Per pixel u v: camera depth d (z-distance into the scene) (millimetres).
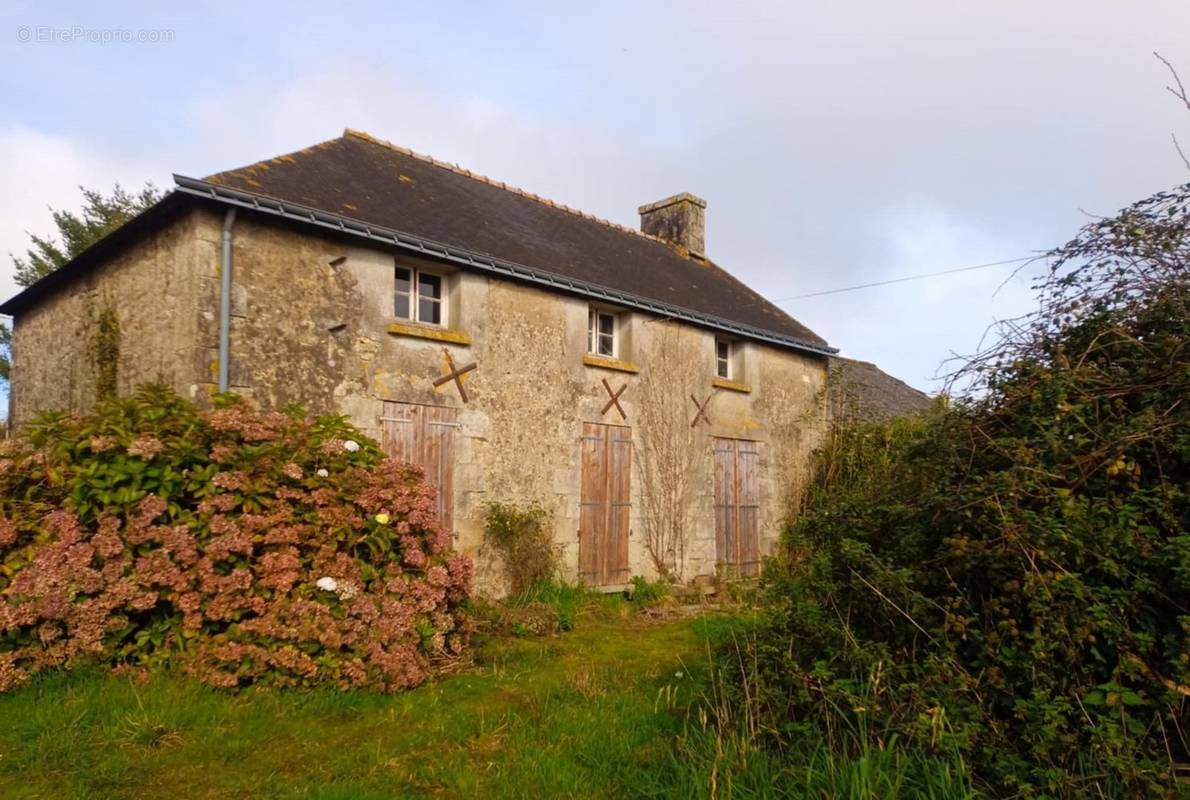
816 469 12586
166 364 6523
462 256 7758
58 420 4816
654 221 15000
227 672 4332
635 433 9797
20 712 3752
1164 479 2924
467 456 7926
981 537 3166
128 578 4328
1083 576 2896
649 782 3270
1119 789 2516
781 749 3268
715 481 10883
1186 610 2738
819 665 3271
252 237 6523
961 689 2883
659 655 6098
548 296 8891
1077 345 3539
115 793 3186
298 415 5562
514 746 3852
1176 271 3346
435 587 5293
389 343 7371
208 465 4852
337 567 4848
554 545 8672
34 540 4289
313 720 4180
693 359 10703
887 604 3281
